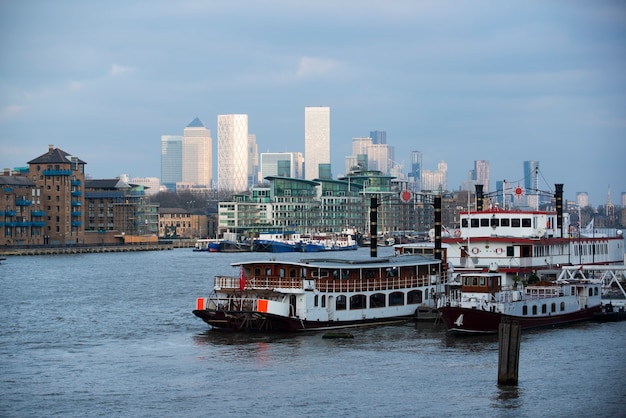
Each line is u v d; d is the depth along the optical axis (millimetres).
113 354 106875
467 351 105312
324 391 87938
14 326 130375
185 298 169125
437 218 141500
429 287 131000
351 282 121438
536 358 101250
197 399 85625
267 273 121000
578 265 138375
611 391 87438
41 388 90062
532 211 139250
